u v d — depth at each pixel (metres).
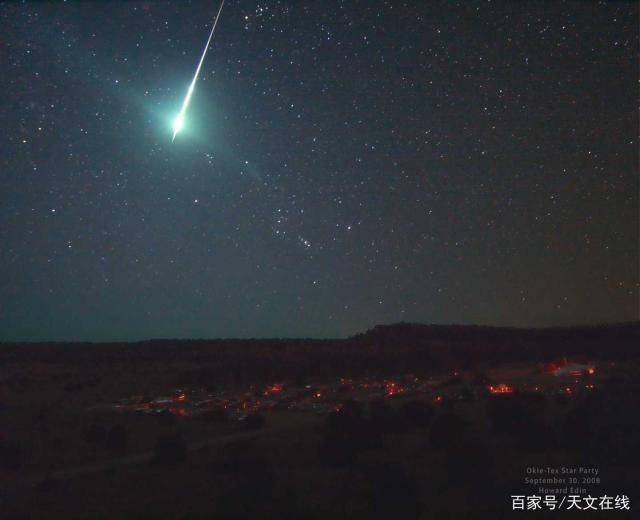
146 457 19.55
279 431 22.52
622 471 13.75
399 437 19.16
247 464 15.61
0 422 26.33
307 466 16.28
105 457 19.88
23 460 19.62
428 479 14.01
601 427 16.00
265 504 12.44
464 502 12.48
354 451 16.80
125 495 14.63
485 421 20.08
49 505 14.37
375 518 11.84
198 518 12.29
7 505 14.59
